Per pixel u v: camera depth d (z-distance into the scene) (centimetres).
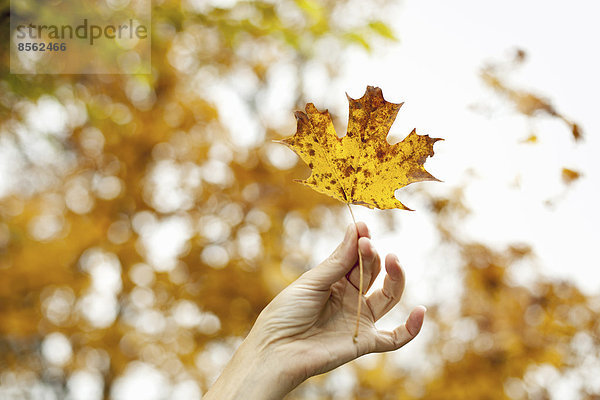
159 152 470
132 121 449
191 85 456
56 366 490
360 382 520
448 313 469
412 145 134
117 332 460
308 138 136
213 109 474
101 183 472
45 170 466
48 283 447
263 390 142
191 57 428
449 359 472
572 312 429
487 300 446
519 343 436
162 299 461
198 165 474
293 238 496
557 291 427
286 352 145
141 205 470
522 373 444
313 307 148
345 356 148
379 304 158
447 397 459
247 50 464
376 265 156
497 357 449
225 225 474
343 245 149
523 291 434
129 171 466
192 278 461
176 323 466
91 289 464
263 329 148
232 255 467
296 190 477
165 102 449
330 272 148
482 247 429
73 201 470
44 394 515
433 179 132
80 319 465
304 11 289
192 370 478
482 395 449
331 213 487
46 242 455
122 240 466
